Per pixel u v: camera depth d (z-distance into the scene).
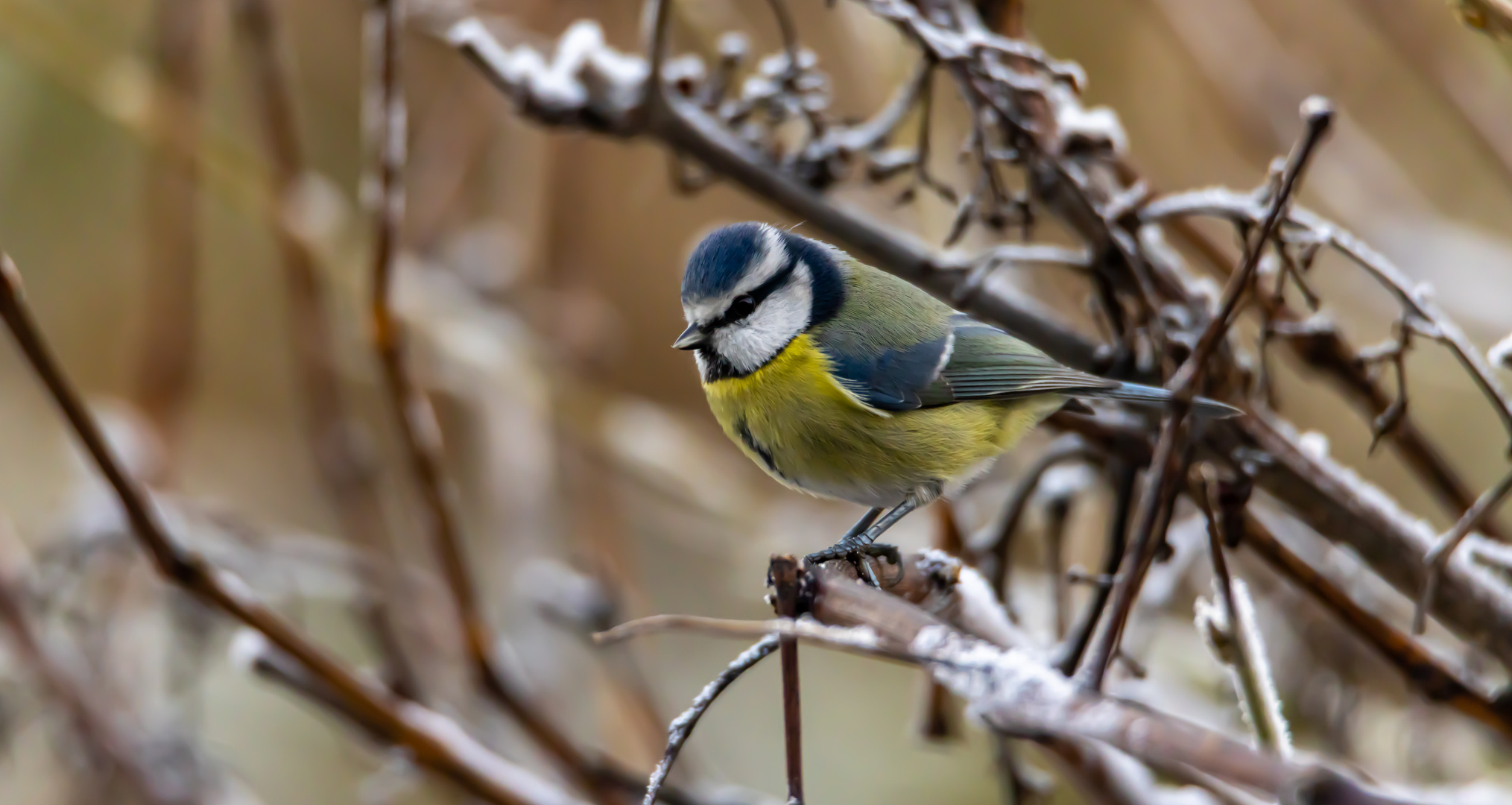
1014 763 6.73
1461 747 7.61
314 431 9.49
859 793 11.83
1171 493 4.64
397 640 8.48
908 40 6.76
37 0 11.05
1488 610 6.16
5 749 8.05
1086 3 9.92
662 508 11.73
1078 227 6.36
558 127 6.80
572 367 10.62
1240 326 9.46
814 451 7.35
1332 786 2.83
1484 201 10.66
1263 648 4.54
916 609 3.97
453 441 11.40
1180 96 9.84
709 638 13.11
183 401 9.40
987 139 6.32
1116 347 6.65
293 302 9.49
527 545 9.80
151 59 9.86
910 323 7.34
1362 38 10.08
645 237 12.06
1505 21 4.93
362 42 11.96
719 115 6.95
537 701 8.33
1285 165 5.23
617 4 10.03
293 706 11.38
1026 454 9.84
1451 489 6.79
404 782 8.02
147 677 8.74
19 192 12.01
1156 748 3.10
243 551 8.16
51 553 8.06
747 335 7.34
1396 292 5.64
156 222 9.55
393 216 6.89
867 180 7.50
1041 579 8.81
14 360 11.73
